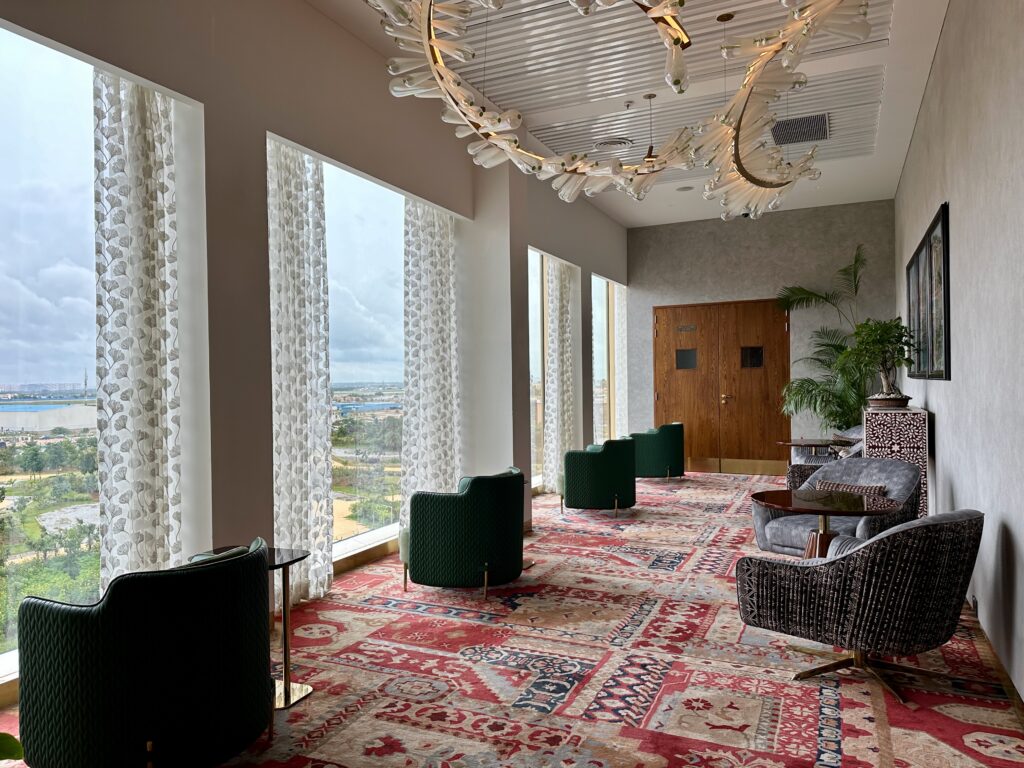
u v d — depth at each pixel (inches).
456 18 122.2
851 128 298.0
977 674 137.4
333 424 228.5
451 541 186.5
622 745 111.4
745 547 246.4
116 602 90.2
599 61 227.5
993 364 140.0
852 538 167.0
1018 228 119.0
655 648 153.3
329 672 142.0
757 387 450.6
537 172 167.0
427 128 250.5
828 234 432.1
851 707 123.8
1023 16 113.3
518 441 275.7
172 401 156.9
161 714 91.4
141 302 147.7
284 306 191.0
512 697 129.6
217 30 161.9
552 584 203.6
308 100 192.2
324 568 197.2
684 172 353.4
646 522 291.9
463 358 281.4
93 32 132.9
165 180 156.6
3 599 128.7
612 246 454.6
